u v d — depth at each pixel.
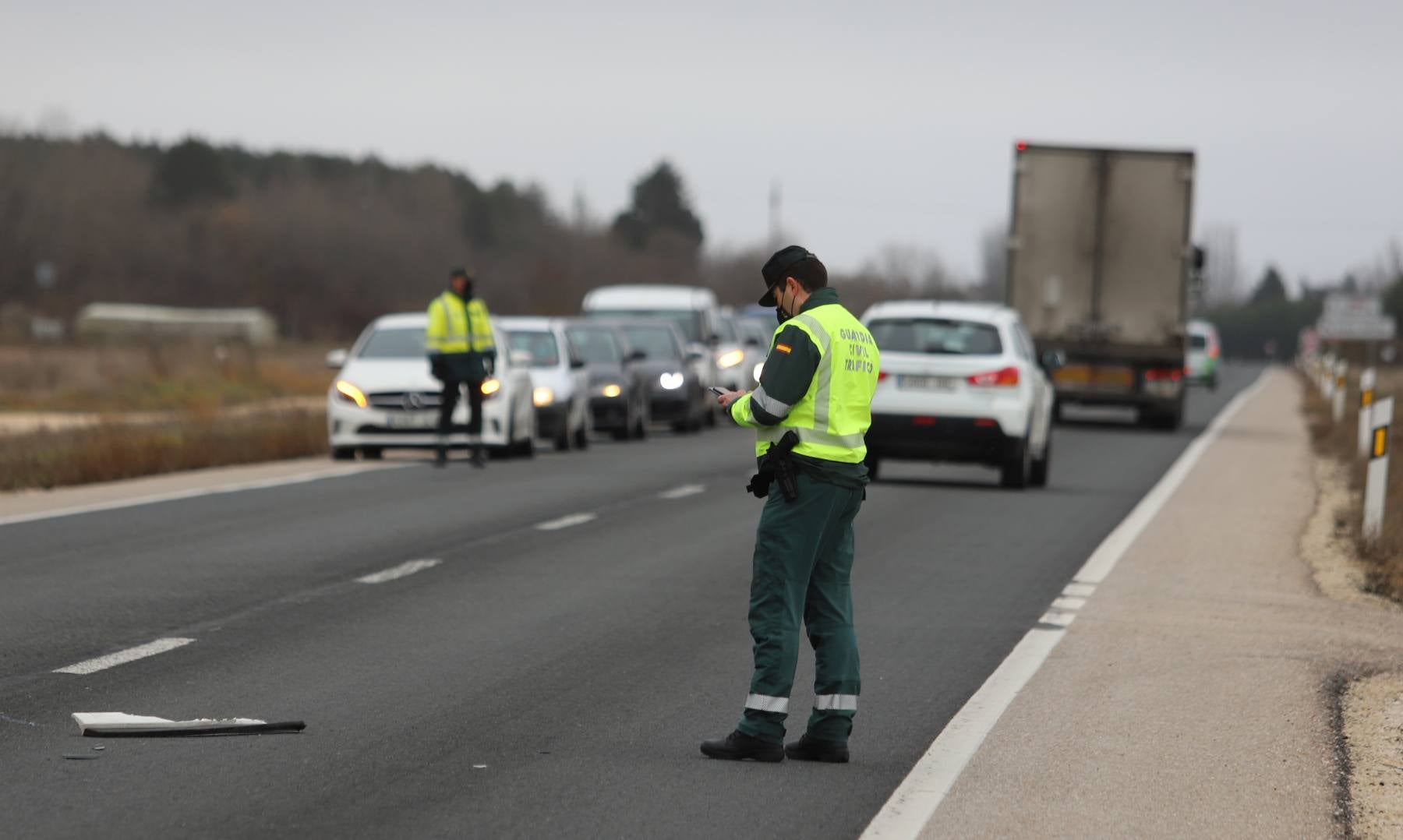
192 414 99.56
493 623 34.88
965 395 64.50
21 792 21.52
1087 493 66.44
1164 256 106.06
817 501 23.89
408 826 20.50
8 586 38.34
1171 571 45.00
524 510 55.44
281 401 134.88
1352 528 54.00
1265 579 44.16
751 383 124.62
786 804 21.97
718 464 76.56
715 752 24.28
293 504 56.19
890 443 65.12
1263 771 24.39
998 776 23.66
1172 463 84.38
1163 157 105.44
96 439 75.88
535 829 20.52
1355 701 29.91
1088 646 33.97
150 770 22.75
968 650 33.34
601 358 97.69
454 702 27.48
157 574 40.34
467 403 75.69
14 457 67.88
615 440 97.06
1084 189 106.25
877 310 67.06
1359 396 150.75
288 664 30.20
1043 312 107.06
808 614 24.62
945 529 53.12
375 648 31.89
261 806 21.17
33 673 28.86
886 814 21.55
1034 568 44.84
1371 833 21.52
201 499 57.62
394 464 74.81
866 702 28.47
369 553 44.50
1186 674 31.48
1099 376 108.31
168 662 30.08
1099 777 23.78
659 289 121.94
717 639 33.44
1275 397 182.25
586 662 31.05
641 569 42.62
